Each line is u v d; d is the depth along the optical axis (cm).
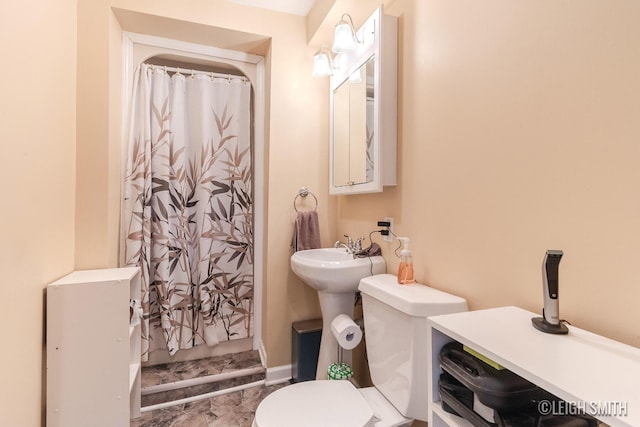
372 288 120
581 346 60
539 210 80
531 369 52
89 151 160
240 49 213
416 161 128
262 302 221
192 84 215
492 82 94
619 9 64
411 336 100
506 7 89
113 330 134
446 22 112
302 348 186
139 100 198
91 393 131
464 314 78
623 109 63
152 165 202
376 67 139
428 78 121
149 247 198
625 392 45
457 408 70
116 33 177
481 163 98
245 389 188
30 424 114
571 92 73
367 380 165
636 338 61
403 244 128
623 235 64
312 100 208
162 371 201
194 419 161
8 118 96
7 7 95
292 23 203
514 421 59
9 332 98
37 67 115
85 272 152
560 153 75
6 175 95
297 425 96
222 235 220
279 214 201
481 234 98
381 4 143
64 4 141
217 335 219
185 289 211
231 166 221
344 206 200
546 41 78
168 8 177
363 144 154
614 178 65
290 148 203
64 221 143
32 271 113
